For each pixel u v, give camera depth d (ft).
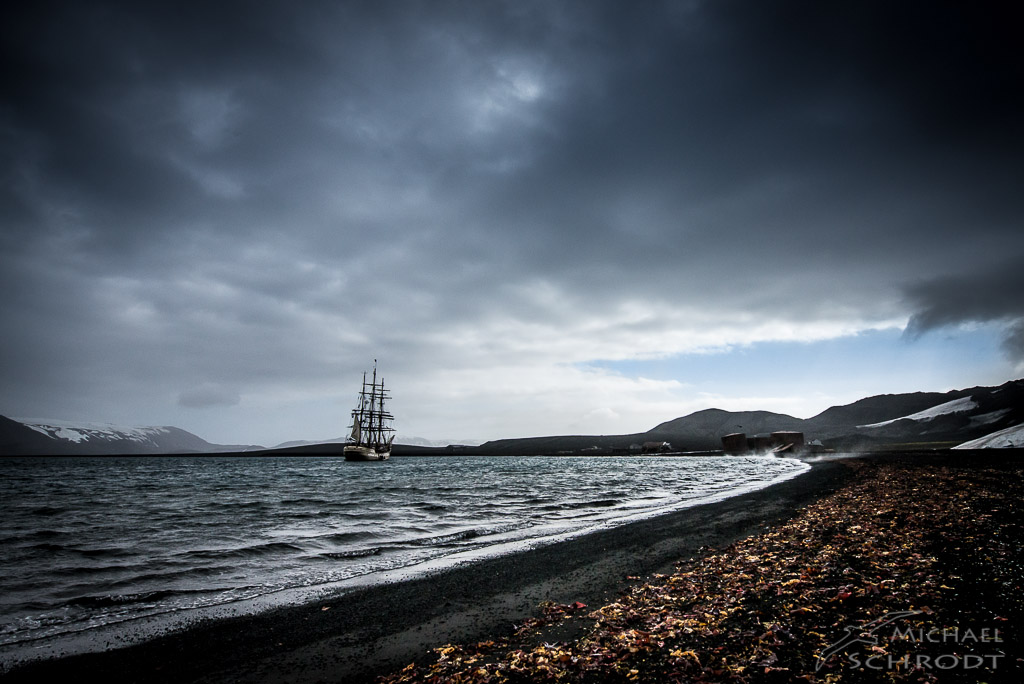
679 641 24.56
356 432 622.95
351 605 35.65
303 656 26.94
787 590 30.71
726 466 306.96
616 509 91.61
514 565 46.19
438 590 38.68
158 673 25.34
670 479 192.24
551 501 111.34
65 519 92.63
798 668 20.51
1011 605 25.41
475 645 27.02
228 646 28.60
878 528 48.14
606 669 22.18
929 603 26.21
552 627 28.96
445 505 105.50
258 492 160.15
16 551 59.36
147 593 40.34
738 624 25.99
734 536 54.75
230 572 47.29
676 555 46.93
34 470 401.49
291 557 53.67
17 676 25.23
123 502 129.18
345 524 78.54
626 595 34.83
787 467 237.66
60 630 31.83
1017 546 36.73
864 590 28.94
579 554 49.73
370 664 25.59
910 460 176.24
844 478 121.90
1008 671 18.89
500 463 538.88
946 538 40.63
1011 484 77.82
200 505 116.88
